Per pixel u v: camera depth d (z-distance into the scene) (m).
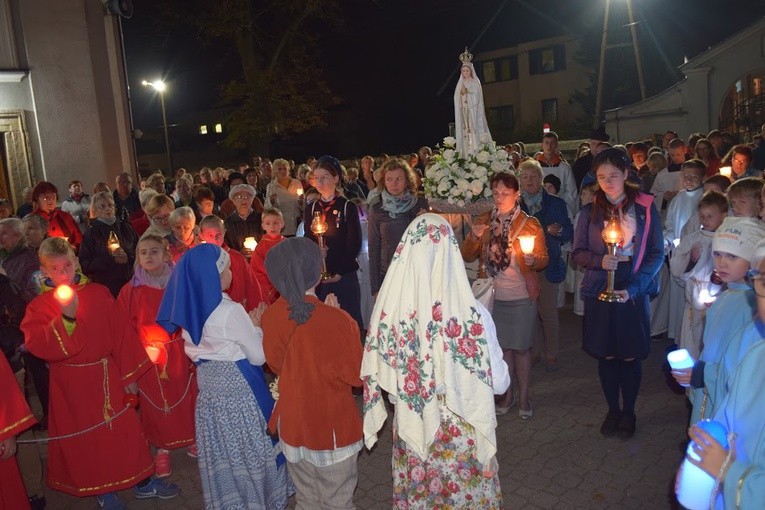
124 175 10.29
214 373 3.62
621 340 4.63
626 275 4.54
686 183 6.43
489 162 5.10
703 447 2.05
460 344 2.98
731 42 20.89
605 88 33.00
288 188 10.38
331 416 3.33
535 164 5.90
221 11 30.42
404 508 3.26
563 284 8.12
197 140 44.59
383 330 3.11
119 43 14.73
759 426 1.95
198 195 7.40
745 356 2.04
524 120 39.03
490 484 3.17
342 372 3.32
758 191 4.41
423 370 3.00
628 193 4.58
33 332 3.91
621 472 4.45
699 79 21.61
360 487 4.52
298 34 32.78
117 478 4.12
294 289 3.28
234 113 33.03
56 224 8.35
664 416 5.27
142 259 4.62
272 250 3.33
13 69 12.86
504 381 3.17
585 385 5.99
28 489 4.39
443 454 3.15
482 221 5.06
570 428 5.14
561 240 5.84
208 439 3.61
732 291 2.57
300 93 33.78
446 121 38.25
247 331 3.61
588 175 7.83
